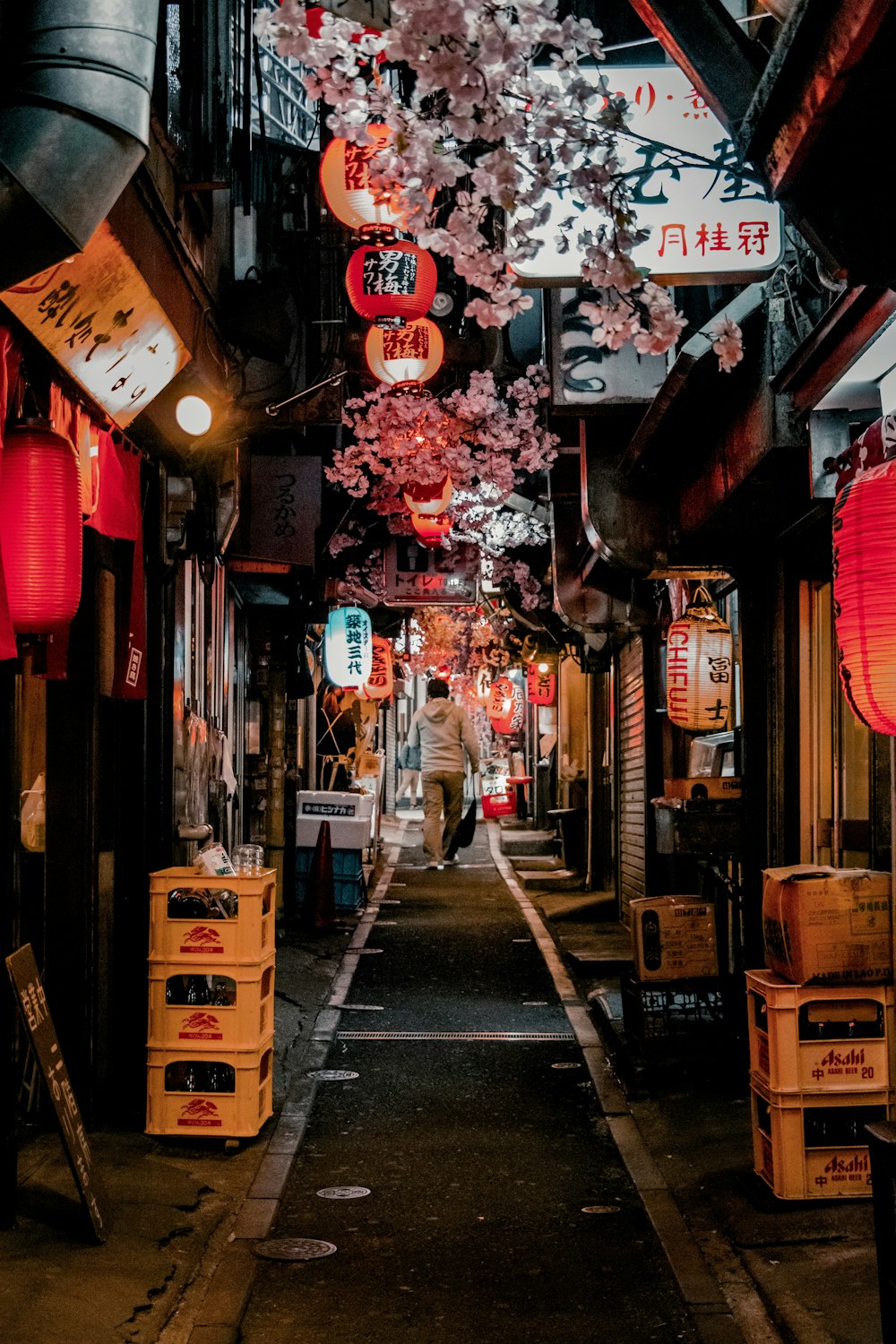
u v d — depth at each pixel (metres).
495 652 32.12
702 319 9.02
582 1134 8.39
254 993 7.89
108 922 8.19
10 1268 5.45
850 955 6.56
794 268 6.69
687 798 10.14
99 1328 5.07
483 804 34.66
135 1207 6.45
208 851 8.31
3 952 5.97
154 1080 7.86
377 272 9.09
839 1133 6.98
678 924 9.23
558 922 17.52
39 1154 7.12
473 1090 9.47
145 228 6.44
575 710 24.31
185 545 8.99
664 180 6.45
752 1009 7.03
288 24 5.30
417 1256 6.27
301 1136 8.23
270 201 10.38
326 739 23.45
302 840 17.98
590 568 14.44
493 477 16.81
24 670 5.65
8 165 4.26
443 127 5.60
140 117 4.52
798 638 9.27
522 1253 6.32
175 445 8.50
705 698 10.40
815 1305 5.36
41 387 6.00
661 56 6.64
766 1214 6.48
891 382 6.08
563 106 5.76
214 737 12.34
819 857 8.99
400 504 18.36
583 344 9.16
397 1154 7.95
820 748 9.08
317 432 17.23
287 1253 6.29
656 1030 9.14
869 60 3.49
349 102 5.56
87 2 4.38
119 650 7.80
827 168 4.13
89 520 6.77
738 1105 8.69
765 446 7.01
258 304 9.43
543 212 6.02
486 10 5.00
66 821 7.74
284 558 12.70
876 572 4.69
